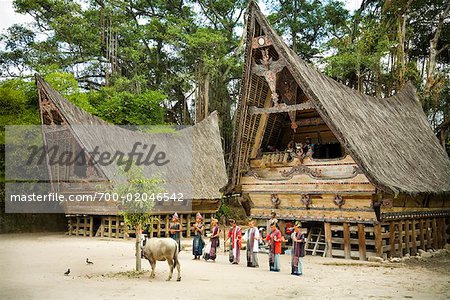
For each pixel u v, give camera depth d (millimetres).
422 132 26031
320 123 20734
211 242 17547
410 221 19734
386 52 37219
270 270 15148
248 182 20906
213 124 35000
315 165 19062
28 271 13852
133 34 48062
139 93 42125
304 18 51562
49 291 10734
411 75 38188
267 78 18844
